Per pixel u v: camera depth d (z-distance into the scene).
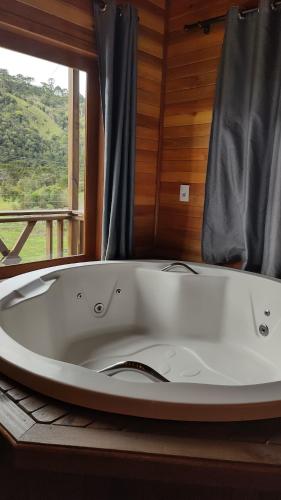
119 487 0.68
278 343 1.69
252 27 1.87
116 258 2.22
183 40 2.29
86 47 1.97
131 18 2.00
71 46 1.91
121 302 2.08
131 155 2.15
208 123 2.22
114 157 2.09
